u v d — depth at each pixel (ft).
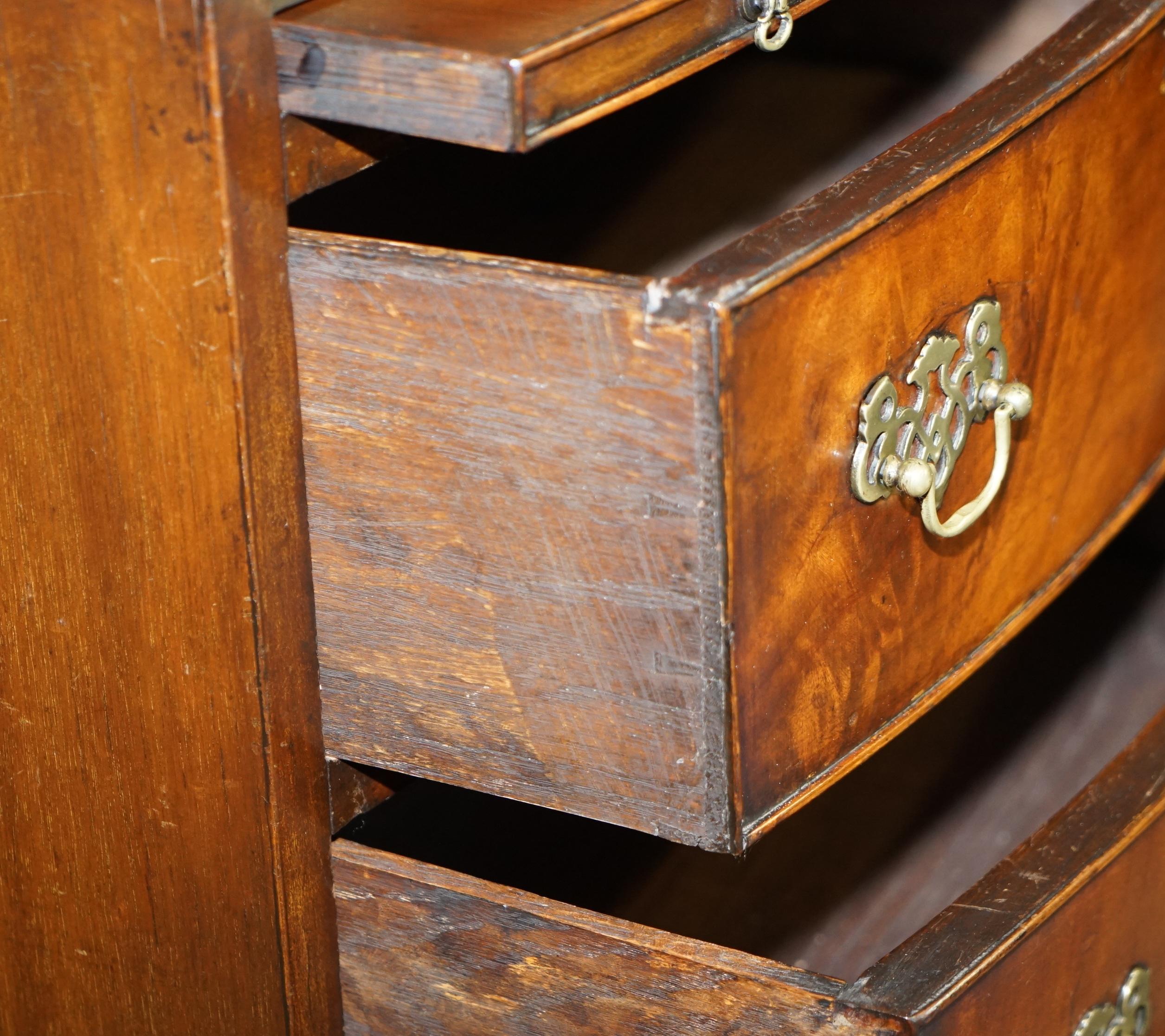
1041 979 2.00
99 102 1.57
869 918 3.21
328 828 1.99
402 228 2.60
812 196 1.63
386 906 2.01
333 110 1.53
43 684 2.00
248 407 1.65
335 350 1.67
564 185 2.91
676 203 3.13
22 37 1.58
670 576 1.60
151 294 1.64
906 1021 1.74
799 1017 1.81
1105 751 3.43
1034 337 2.00
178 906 2.04
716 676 1.63
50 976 2.24
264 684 1.80
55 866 2.14
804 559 1.69
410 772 1.90
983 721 3.51
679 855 3.23
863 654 1.86
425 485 1.69
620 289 1.49
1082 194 1.98
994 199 1.80
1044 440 2.13
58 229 1.67
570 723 1.75
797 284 1.53
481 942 1.97
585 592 1.66
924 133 1.75
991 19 3.37
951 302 1.79
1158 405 2.46
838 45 3.40
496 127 1.43
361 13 1.54
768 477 1.58
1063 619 3.62
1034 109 1.80
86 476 1.80
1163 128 2.14
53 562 1.89
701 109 3.18
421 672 1.82
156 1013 2.16
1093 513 2.36
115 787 2.01
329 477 1.75
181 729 1.90
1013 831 3.33
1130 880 2.15
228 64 1.50
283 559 1.77
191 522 1.75
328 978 2.06
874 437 1.71
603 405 1.55
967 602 2.07
